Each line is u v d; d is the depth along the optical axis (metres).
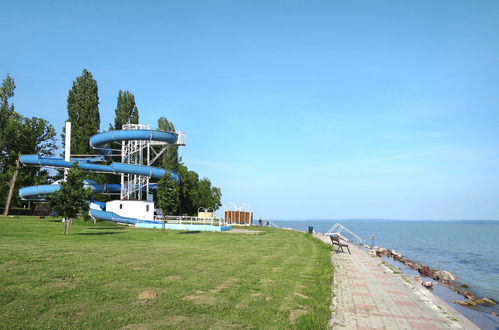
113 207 49.22
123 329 7.64
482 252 50.66
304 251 24.88
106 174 63.84
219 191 84.88
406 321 9.62
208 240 29.94
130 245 22.62
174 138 53.16
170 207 38.47
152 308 9.16
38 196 52.53
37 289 10.27
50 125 71.69
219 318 8.71
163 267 14.98
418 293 13.33
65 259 15.46
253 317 8.91
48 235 27.12
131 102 73.25
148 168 51.69
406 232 131.50
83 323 7.82
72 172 28.92
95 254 17.48
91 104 68.44
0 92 65.12
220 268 15.59
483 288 23.69
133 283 11.71
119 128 71.94
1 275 11.69
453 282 25.03
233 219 62.09
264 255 21.34
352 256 24.52
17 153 65.19
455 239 84.88
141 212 49.06
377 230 151.88
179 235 33.75
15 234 26.59
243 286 12.24
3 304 8.79
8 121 64.88
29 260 14.62
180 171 72.94
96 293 10.23
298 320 8.88
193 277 13.30
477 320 14.20
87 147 66.38
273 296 11.13
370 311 10.47
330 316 9.70
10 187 59.66
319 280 14.05
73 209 28.58
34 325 7.52
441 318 10.09
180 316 8.69
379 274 17.33
